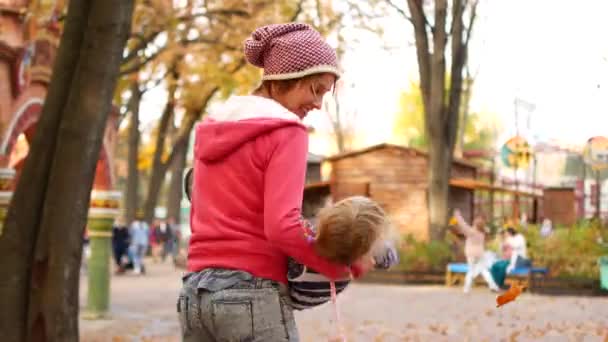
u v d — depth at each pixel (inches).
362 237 92.0
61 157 290.8
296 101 103.7
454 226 979.9
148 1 890.1
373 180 1207.6
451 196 1291.8
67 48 299.7
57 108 297.3
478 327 488.4
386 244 94.0
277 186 95.1
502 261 784.9
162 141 1443.2
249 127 96.7
